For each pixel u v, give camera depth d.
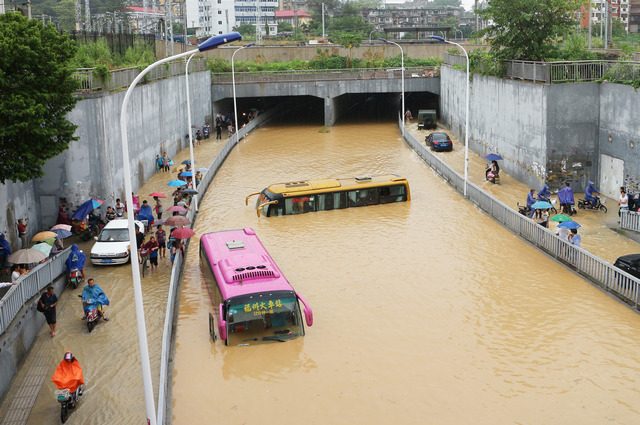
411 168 48.66
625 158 35.25
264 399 19.22
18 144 25.38
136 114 42.50
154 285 27.30
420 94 82.38
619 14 104.06
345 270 28.70
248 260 24.86
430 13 177.38
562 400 18.67
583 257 26.94
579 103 37.38
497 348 21.67
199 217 37.66
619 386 19.27
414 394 19.20
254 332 22.59
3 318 19.53
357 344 22.19
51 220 33.69
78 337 22.84
